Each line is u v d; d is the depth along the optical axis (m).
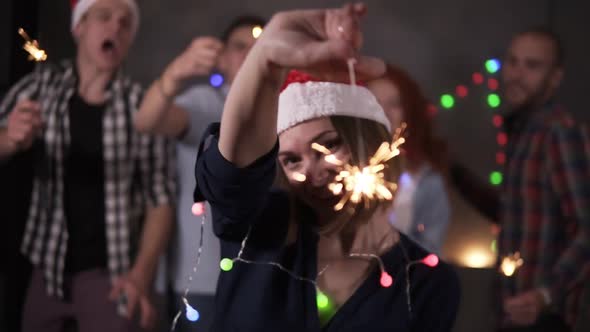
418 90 4.37
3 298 4.64
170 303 4.17
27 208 4.68
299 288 2.53
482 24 5.54
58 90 4.21
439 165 4.38
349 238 2.64
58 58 4.96
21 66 4.73
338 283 2.59
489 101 5.51
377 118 2.59
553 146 4.30
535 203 4.33
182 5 5.24
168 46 5.22
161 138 4.18
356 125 2.52
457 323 5.26
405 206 4.25
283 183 2.58
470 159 5.49
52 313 4.16
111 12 4.23
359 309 2.53
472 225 5.43
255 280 2.55
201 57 3.91
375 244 2.65
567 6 5.52
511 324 4.32
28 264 4.68
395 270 2.61
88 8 4.22
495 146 5.51
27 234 4.18
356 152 2.50
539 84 4.53
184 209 4.16
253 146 2.21
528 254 4.32
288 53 2.01
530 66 4.54
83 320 4.13
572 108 5.45
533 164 4.34
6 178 4.66
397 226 4.24
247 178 2.26
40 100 4.21
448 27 5.50
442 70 5.49
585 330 4.98
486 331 5.27
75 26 4.26
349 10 2.05
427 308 2.61
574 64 5.47
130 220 4.17
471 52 5.52
